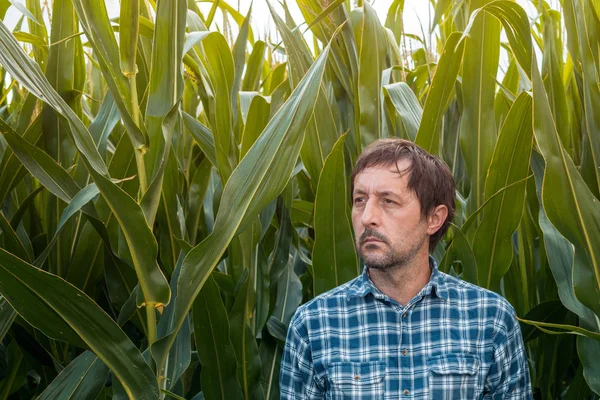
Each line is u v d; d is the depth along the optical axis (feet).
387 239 3.16
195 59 4.54
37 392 4.90
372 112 4.64
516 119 4.15
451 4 5.62
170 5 3.29
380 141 3.37
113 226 3.96
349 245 4.25
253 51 5.26
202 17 5.09
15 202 5.20
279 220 4.85
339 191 4.18
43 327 3.14
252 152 3.26
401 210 3.18
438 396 3.26
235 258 4.38
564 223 3.73
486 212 4.33
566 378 5.49
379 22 4.79
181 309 3.26
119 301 4.48
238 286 4.29
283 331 4.61
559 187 3.69
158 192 3.32
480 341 3.34
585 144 4.43
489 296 3.43
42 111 4.36
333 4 4.30
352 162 4.81
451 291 3.42
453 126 5.29
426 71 5.98
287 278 5.07
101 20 3.36
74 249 4.62
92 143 3.23
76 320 3.13
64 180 3.54
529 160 4.25
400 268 3.32
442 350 3.32
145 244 3.21
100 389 3.63
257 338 4.74
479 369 3.32
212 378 4.02
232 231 3.21
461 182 5.39
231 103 4.65
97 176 3.05
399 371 3.30
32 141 4.59
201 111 5.82
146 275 3.27
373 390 3.28
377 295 3.37
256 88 5.32
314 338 3.43
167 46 3.31
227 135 4.24
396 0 6.39
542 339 4.95
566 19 4.31
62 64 4.43
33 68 3.07
